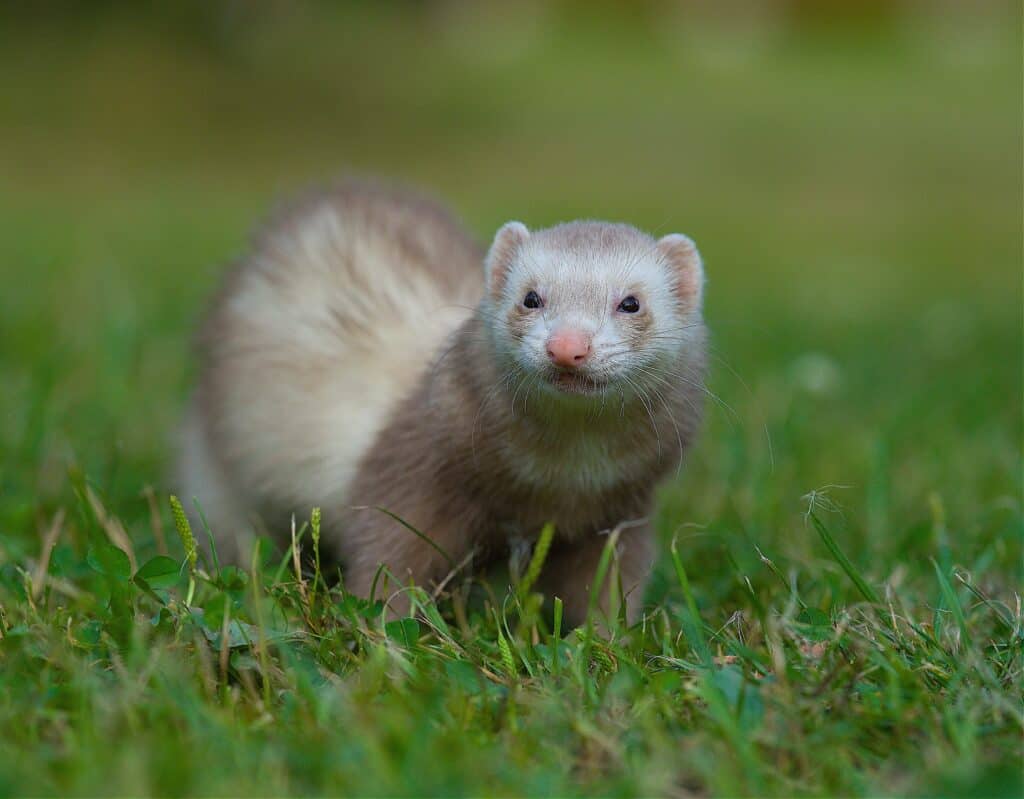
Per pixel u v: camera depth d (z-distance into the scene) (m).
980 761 6.12
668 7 68.56
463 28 62.00
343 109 45.09
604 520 8.58
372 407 9.33
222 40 48.28
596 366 7.74
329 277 10.30
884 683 7.10
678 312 8.59
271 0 49.72
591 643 7.36
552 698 6.62
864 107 50.19
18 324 15.79
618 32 65.44
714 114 47.91
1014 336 18.62
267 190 35.31
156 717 6.19
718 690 6.57
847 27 68.00
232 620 7.18
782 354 16.53
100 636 7.21
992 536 10.04
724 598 8.84
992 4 69.62
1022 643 7.51
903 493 11.30
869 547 9.73
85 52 46.91
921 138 45.16
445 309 9.83
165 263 22.30
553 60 57.06
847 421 13.69
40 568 8.05
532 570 8.09
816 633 7.55
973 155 42.91
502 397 8.12
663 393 8.34
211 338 10.76
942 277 25.83
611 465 8.30
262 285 10.59
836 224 33.16
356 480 9.00
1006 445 12.61
